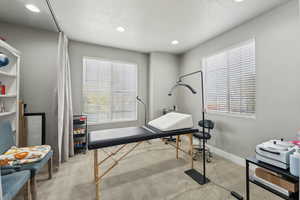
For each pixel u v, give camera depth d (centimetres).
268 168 122
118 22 226
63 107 242
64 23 228
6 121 174
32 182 141
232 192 162
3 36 223
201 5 183
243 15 208
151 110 373
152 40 298
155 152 292
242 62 240
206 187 177
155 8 190
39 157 152
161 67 381
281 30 183
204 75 317
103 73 341
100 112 339
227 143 261
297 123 172
